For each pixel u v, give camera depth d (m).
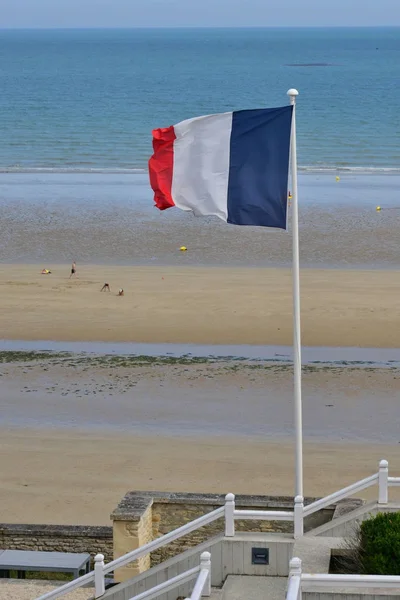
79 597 27.39
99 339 67.44
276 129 26.62
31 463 46.47
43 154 156.62
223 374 59.91
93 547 30.41
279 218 26.81
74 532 30.44
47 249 94.19
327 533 24.09
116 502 41.81
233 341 66.81
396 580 18.84
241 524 27.69
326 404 54.53
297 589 18.20
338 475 44.81
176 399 55.53
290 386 57.81
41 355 64.00
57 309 74.50
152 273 85.38
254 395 56.22
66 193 122.56
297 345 26.95
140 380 58.91
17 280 82.81
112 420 52.44
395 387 57.44
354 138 171.00
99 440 49.50
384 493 24.59
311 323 70.56
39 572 29.08
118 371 60.59
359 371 60.28
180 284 81.38
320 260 89.62
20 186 127.94
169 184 26.98
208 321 71.25
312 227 102.19
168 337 67.69
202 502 28.11
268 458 46.91
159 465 46.12
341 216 107.44
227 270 86.38
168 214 109.00
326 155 153.25
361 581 19.00
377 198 118.31
